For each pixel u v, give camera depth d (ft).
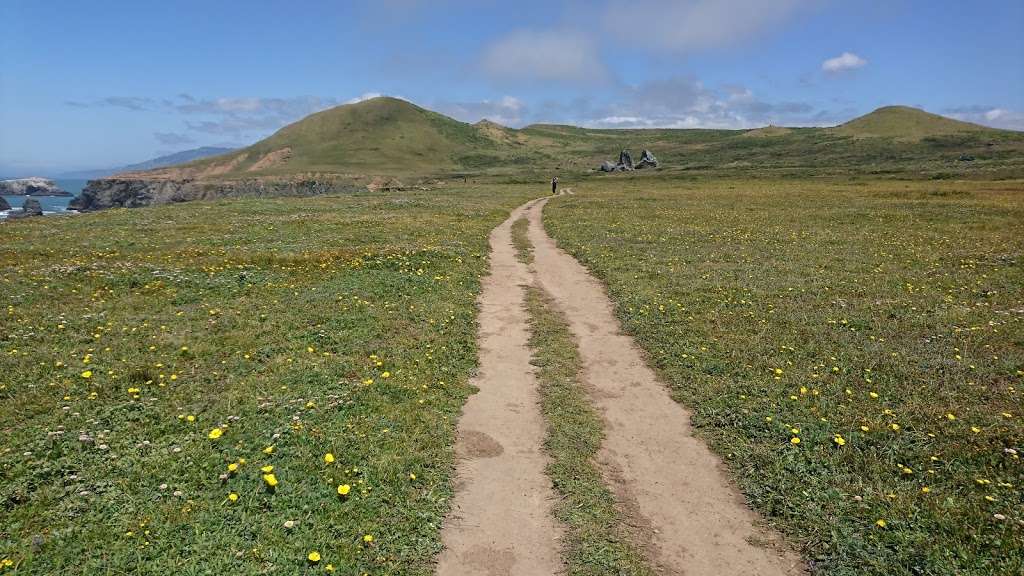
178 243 93.76
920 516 27.07
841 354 46.91
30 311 52.75
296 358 44.70
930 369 43.45
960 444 32.89
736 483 31.32
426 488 29.81
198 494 27.35
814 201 188.75
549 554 25.85
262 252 84.17
